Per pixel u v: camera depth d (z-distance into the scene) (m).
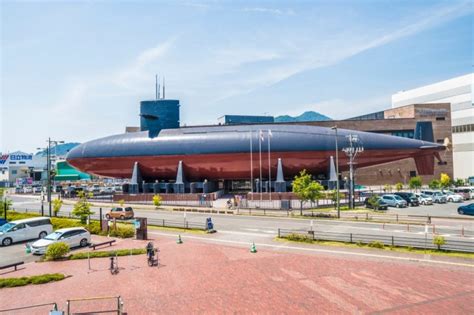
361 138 61.91
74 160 66.94
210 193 61.84
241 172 64.50
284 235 30.77
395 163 91.56
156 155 62.81
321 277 19.14
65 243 25.11
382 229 33.22
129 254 25.03
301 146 60.84
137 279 19.31
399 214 43.97
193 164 63.03
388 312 14.64
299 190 43.94
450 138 89.88
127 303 15.98
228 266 21.50
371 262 21.89
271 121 102.75
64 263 23.03
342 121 88.25
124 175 68.44
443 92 102.94
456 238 28.47
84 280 19.34
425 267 20.66
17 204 67.62
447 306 15.14
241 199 56.97
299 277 19.19
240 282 18.53
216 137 62.66
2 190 48.31
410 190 80.75
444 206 53.66
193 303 15.88
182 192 61.91
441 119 90.50
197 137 63.06
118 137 66.75
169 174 65.75
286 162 61.91
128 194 62.72
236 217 43.72
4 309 15.50
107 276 19.94
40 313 15.02
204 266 21.58
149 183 64.75
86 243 28.36
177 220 41.16
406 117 92.94
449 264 21.16
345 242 27.03
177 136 63.81
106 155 64.69
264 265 21.56
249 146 61.31
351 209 49.59
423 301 15.71
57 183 127.44
